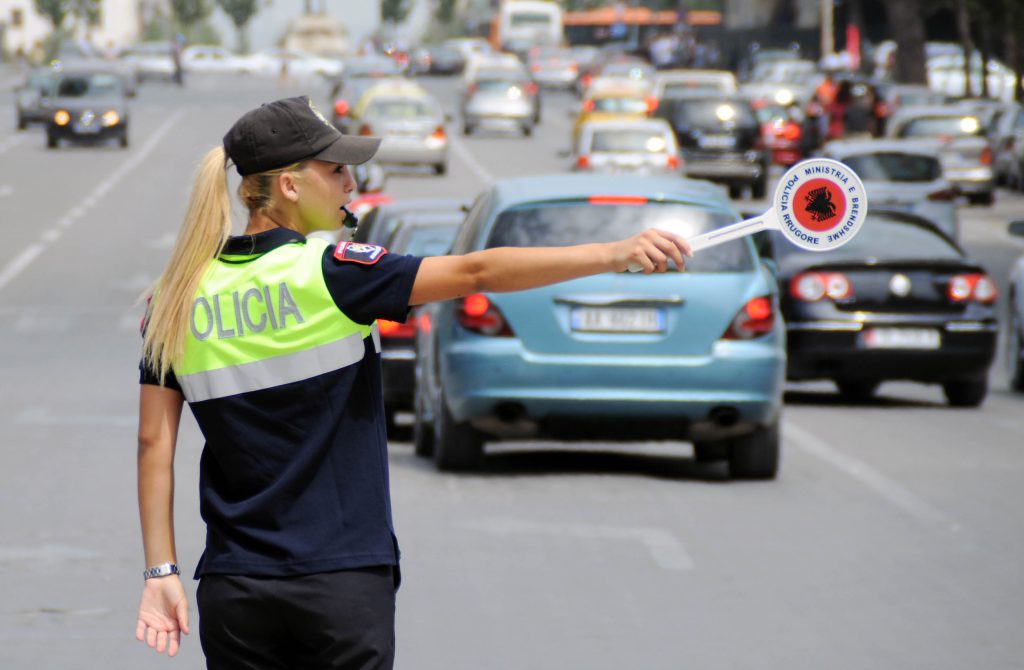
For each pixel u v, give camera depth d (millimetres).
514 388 23703
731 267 24141
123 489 23766
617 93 108750
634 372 23688
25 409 33156
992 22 129250
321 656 8195
